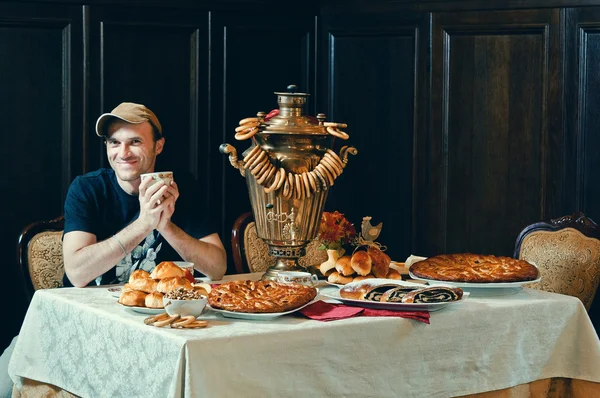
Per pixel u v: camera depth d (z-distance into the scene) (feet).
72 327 7.19
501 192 14.35
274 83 15.07
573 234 10.69
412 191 14.80
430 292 7.15
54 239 9.99
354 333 6.62
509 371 7.52
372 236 8.60
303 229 8.01
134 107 8.61
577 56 13.80
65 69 13.75
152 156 8.75
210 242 9.17
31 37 13.55
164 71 14.32
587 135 13.87
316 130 7.84
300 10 15.14
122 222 8.86
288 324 6.56
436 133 14.62
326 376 6.52
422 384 7.01
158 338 6.18
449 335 7.13
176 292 6.63
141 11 14.08
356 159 15.17
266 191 7.84
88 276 8.14
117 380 6.62
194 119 14.51
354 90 15.12
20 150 13.60
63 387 7.28
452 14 14.43
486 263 8.37
